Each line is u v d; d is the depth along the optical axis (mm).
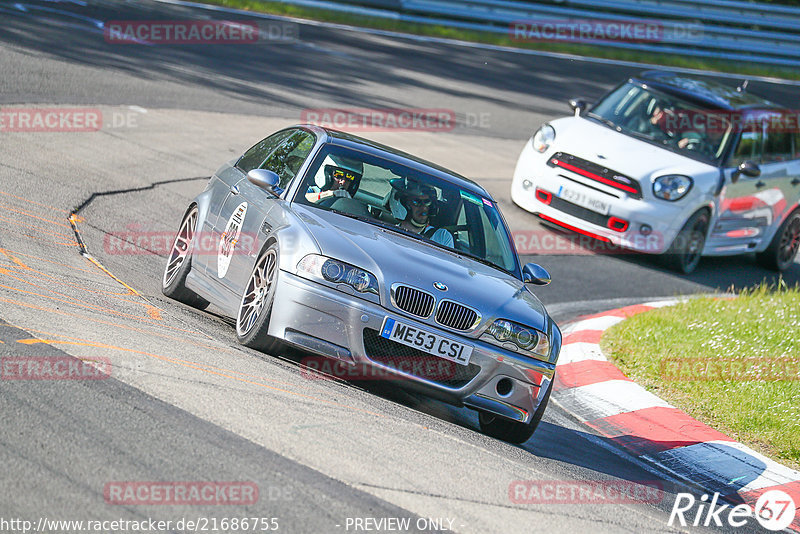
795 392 18266
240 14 53781
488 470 11227
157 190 24016
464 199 16016
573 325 21859
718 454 15375
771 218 31688
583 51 65438
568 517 10352
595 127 30250
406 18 61625
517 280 15195
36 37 37312
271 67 42750
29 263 15086
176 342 12836
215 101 34531
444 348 13062
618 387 17797
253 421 10492
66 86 31141
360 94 41875
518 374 13430
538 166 29641
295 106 36688
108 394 10211
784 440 16250
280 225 14047
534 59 60625
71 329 12156
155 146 27547
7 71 30922
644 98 31125
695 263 29531
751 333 21766
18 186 20656
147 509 8016
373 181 15445
